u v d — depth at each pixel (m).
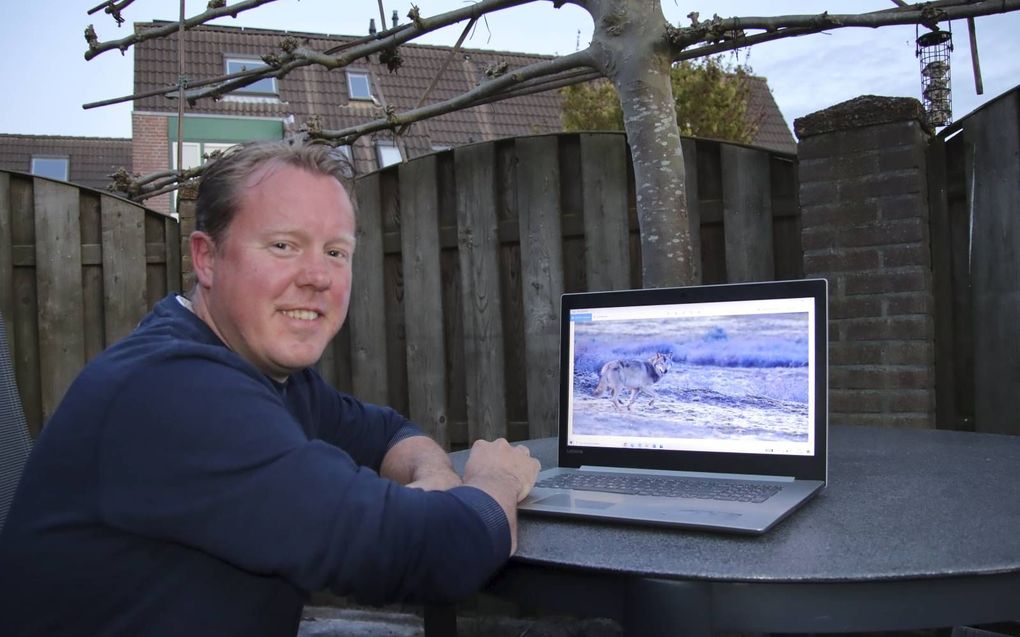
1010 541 0.98
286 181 1.14
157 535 0.93
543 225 3.35
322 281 1.15
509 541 1.05
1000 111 2.66
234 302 1.14
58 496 0.95
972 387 2.77
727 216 3.08
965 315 2.78
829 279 2.77
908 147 2.66
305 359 1.17
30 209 3.59
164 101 12.53
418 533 0.97
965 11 2.48
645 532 1.10
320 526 0.93
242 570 0.96
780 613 0.89
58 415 0.98
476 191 3.46
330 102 13.04
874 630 0.89
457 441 3.52
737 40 2.89
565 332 1.65
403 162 3.58
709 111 7.44
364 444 1.57
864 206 2.72
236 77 3.80
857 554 0.94
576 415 1.60
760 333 1.44
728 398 1.45
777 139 13.64
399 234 3.62
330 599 3.54
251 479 0.93
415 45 13.97
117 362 0.99
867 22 2.58
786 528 1.08
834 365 2.75
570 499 1.28
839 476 1.43
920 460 1.58
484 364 3.44
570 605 1.02
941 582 0.89
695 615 0.89
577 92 8.14
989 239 2.69
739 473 1.40
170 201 12.77
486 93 3.24
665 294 1.55
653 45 2.71
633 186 3.26
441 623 1.42
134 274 3.61
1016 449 1.70
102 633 0.96
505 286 3.46
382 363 3.63
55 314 3.57
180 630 0.95
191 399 0.95
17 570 0.96
